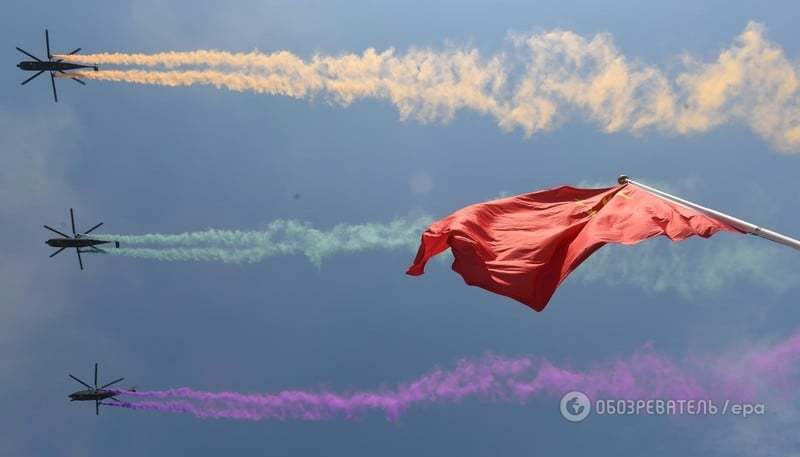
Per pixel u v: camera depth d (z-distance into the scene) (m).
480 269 79.56
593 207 85.19
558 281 77.44
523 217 86.44
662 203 80.00
